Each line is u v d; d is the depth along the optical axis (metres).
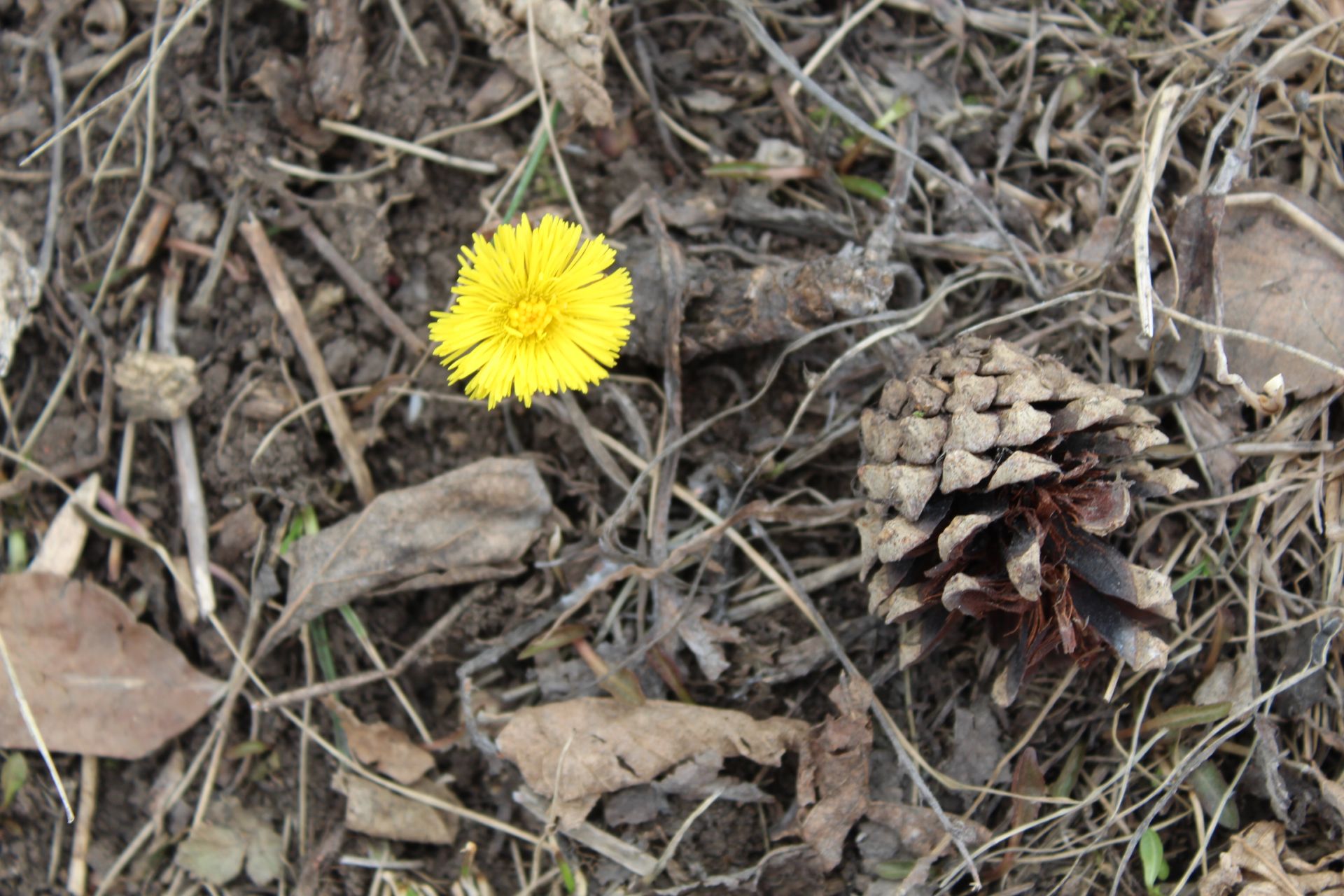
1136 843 0.25
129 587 0.27
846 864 0.26
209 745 0.27
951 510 0.24
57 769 0.27
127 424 0.27
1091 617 0.24
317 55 0.27
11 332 0.27
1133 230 0.26
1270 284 0.26
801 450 0.26
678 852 0.26
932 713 0.26
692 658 0.27
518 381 0.25
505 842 0.26
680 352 0.26
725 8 0.28
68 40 0.28
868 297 0.25
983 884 0.26
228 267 0.27
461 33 0.28
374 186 0.27
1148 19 0.28
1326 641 0.25
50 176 0.28
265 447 0.27
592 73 0.27
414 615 0.27
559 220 0.25
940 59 0.28
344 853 0.26
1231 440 0.25
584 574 0.27
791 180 0.28
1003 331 0.27
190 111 0.27
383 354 0.27
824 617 0.27
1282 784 0.25
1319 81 0.27
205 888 0.27
